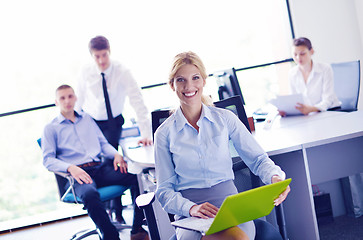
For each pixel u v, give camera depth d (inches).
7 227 189.5
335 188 147.9
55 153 156.0
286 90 232.7
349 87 179.8
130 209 191.0
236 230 78.2
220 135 93.0
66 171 147.9
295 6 221.6
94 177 155.4
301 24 222.5
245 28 255.1
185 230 84.7
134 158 131.3
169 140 92.4
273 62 225.5
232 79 155.3
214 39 265.9
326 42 224.4
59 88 155.4
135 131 177.3
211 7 263.0
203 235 79.0
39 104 201.5
